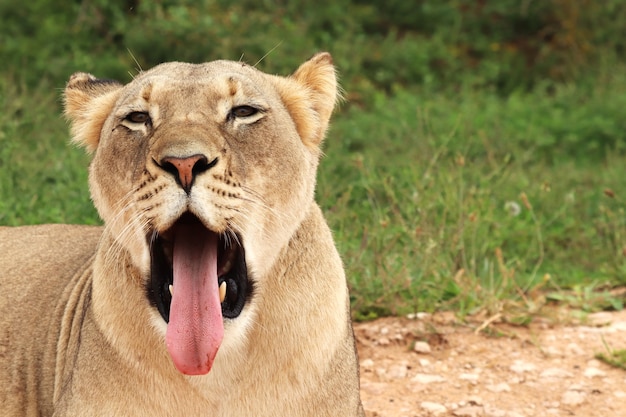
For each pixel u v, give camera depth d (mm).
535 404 9188
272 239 6551
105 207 6711
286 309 6605
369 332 10625
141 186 6160
